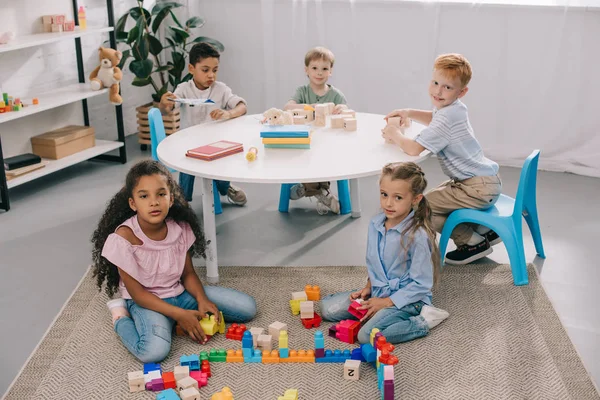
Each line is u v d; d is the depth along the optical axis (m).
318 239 2.86
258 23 4.12
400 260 2.13
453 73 2.41
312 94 3.24
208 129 2.81
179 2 4.19
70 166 3.82
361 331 2.05
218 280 2.48
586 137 3.73
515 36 3.70
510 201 2.62
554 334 2.14
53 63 3.67
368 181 3.57
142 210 2.05
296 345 2.08
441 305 2.30
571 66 3.65
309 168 2.28
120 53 3.68
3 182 3.12
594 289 2.45
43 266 2.63
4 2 3.27
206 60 3.06
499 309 2.28
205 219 2.42
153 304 2.07
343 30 3.97
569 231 2.93
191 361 1.92
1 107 3.11
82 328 2.19
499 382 1.89
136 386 1.86
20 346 2.12
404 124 2.74
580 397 1.84
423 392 1.84
